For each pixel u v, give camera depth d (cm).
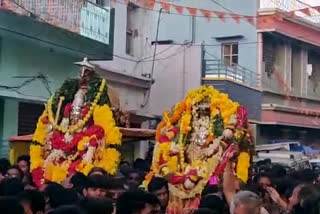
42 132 1184
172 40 3119
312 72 3494
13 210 551
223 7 2917
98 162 1107
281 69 3181
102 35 1952
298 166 1964
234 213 604
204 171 1057
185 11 3072
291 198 826
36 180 1136
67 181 946
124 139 1259
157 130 1155
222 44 3097
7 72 1673
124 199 627
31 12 1695
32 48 1761
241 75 2909
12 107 1736
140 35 2397
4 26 1541
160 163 1102
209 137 1083
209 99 1109
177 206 1045
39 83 1797
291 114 3161
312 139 3466
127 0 2144
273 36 3080
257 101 2930
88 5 1881
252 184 940
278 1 3042
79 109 1155
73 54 1881
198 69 2653
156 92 2639
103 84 1166
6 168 1083
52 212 562
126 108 2272
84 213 586
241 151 1062
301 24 3166
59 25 1775
